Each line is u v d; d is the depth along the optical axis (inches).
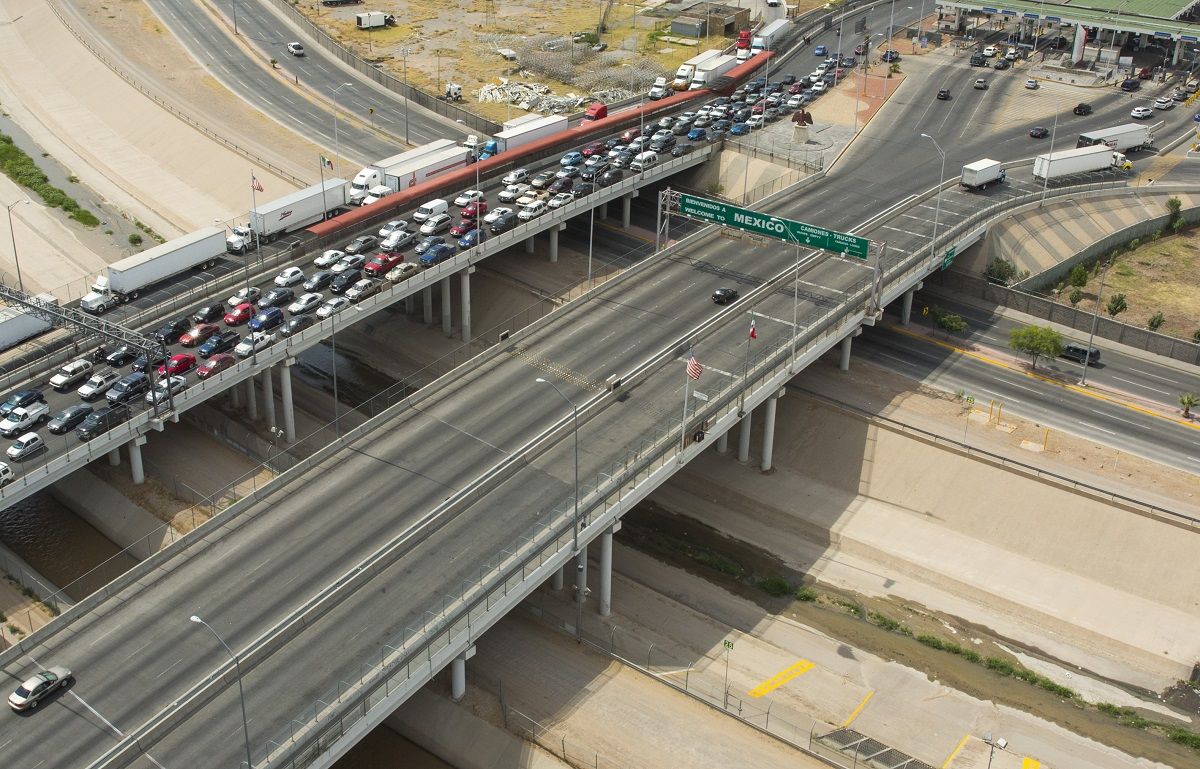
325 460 3900.1
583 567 3816.4
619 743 3336.6
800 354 4468.5
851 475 4579.2
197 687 2974.9
